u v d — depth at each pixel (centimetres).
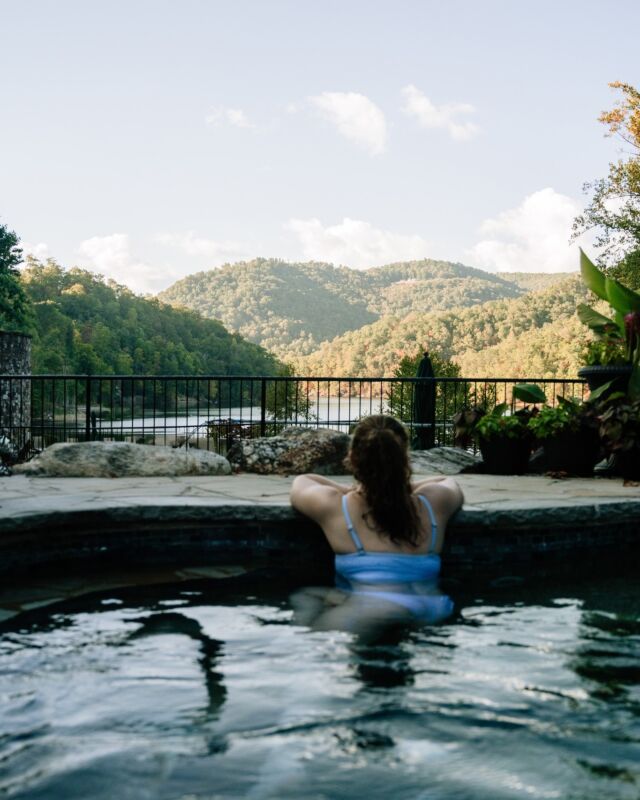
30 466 695
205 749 199
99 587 391
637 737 209
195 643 296
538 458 814
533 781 182
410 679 255
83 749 199
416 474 748
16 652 285
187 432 906
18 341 2180
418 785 179
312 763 191
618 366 816
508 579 427
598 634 312
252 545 466
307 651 285
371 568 390
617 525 510
